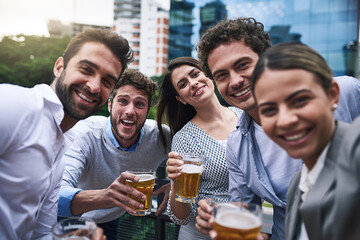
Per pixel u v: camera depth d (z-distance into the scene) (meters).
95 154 1.77
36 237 1.21
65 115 1.18
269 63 0.67
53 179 1.20
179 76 1.71
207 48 1.18
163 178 2.01
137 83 1.62
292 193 0.86
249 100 1.16
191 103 1.76
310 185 0.74
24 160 0.98
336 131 0.68
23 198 1.01
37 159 1.02
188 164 1.30
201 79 1.69
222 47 1.14
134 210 1.24
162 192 1.84
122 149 1.77
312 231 0.69
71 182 1.54
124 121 1.67
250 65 1.13
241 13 35.25
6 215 0.97
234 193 1.34
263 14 34.06
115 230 2.01
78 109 1.13
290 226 0.82
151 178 1.28
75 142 1.72
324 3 31.50
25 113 0.97
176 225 1.96
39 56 21.08
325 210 0.66
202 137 1.69
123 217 2.15
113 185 1.23
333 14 31.09
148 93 1.70
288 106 0.65
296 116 0.64
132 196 1.25
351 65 30.67
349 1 30.09
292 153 0.68
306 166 0.77
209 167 1.62
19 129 0.95
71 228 0.80
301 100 0.64
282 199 1.20
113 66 1.14
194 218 1.61
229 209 0.79
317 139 0.66
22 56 21.17
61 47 20.92
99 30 1.14
